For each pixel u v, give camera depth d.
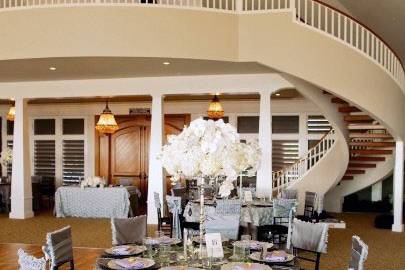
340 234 9.90
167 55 8.36
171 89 10.77
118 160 14.83
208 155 3.56
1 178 13.73
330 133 11.93
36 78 11.05
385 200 13.84
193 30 8.45
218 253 3.78
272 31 8.59
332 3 12.18
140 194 13.57
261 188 10.25
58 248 4.36
